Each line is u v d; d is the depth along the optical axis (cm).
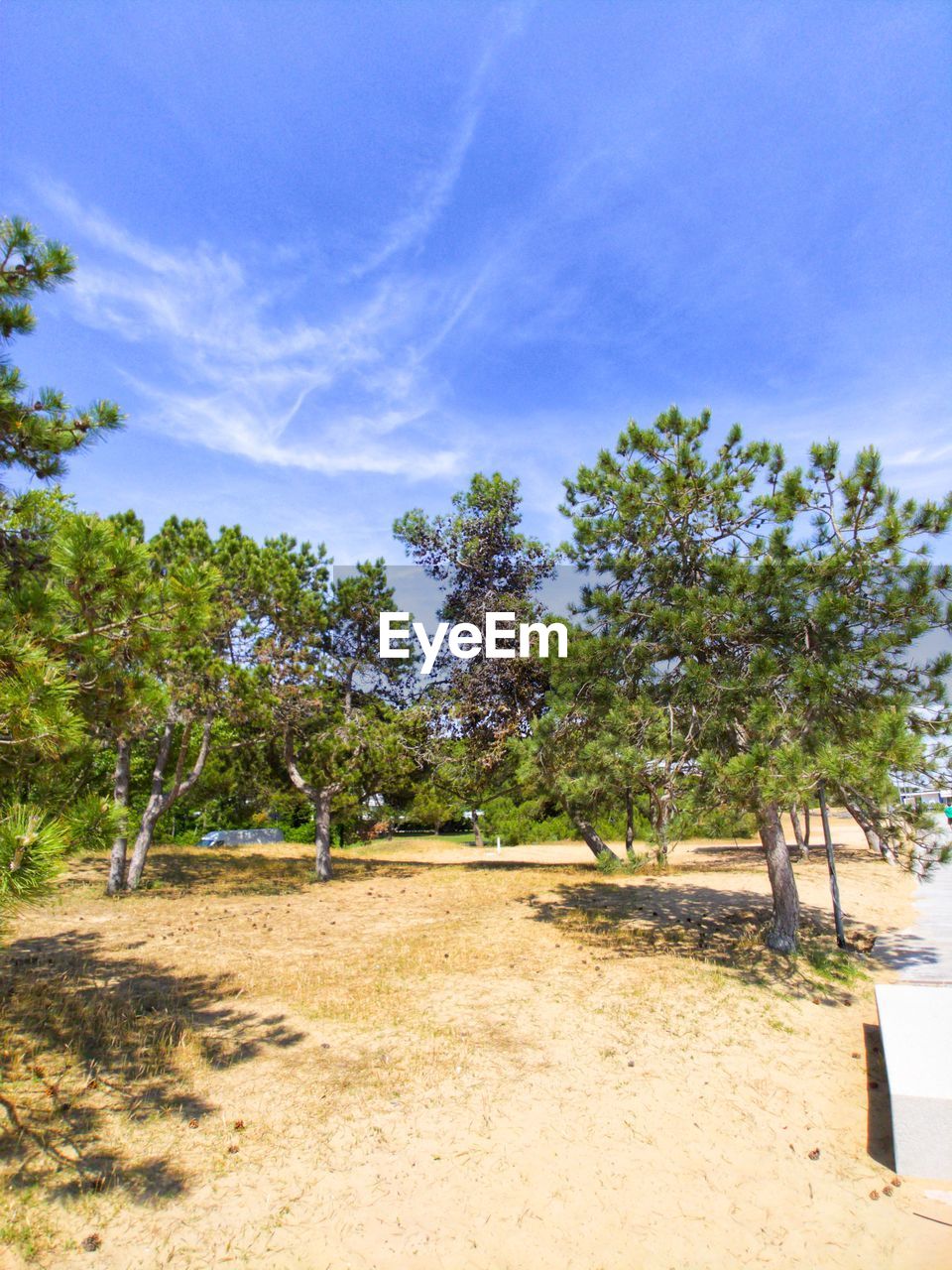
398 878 1927
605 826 2848
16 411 653
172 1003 837
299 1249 445
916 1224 480
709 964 1019
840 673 916
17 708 455
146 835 1692
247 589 1808
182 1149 541
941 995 700
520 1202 495
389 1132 573
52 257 659
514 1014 818
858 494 945
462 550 2219
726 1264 444
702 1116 614
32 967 973
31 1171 500
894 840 948
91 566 532
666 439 1197
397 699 2192
